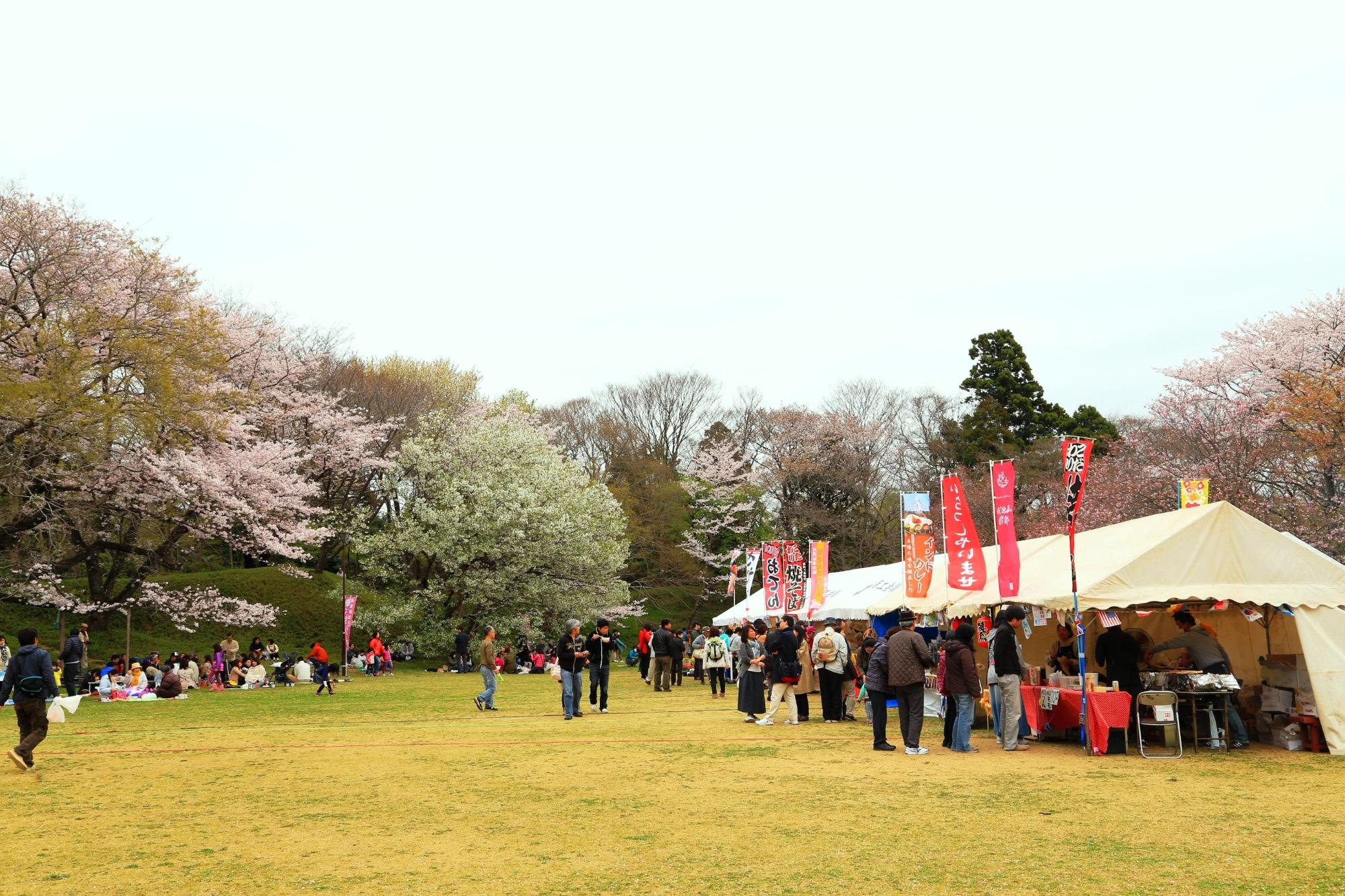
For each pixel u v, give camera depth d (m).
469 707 21.20
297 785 10.43
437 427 45.94
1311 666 12.40
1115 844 7.39
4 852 7.44
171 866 6.98
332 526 43.06
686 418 60.75
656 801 9.36
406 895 6.21
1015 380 52.88
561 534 41.44
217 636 40.56
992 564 16.69
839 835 7.80
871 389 55.69
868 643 18.81
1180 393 36.19
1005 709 12.91
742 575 51.88
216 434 27.34
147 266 26.30
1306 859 6.89
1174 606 14.66
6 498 25.45
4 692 11.59
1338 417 26.09
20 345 24.88
